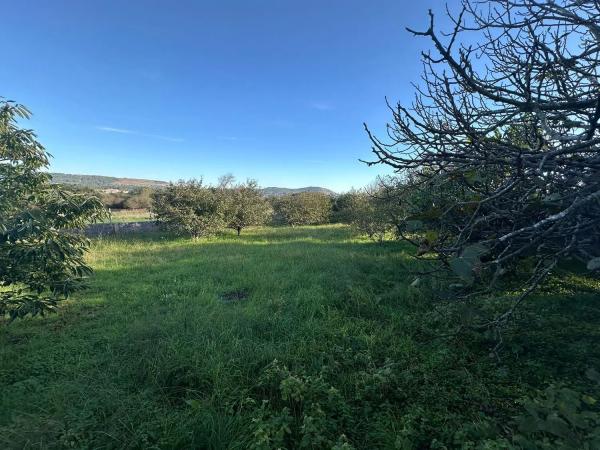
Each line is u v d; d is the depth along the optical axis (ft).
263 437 7.12
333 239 43.52
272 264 25.66
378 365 11.02
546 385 9.45
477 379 9.91
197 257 29.99
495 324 8.30
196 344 11.65
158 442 7.51
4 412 8.46
